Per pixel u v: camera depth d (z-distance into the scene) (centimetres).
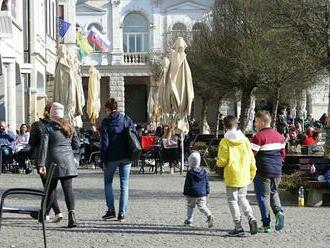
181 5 7581
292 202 1909
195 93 5400
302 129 5441
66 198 1387
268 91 4016
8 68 3700
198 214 1603
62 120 1395
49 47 5459
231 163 1291
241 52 3641
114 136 1462
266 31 3123
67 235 1292
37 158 1377
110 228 1380
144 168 3372
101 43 7406
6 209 1134
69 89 3406
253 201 1877
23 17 4478
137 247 1168
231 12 3828
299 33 2636
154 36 7600
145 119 7819
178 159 3016
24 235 1284
